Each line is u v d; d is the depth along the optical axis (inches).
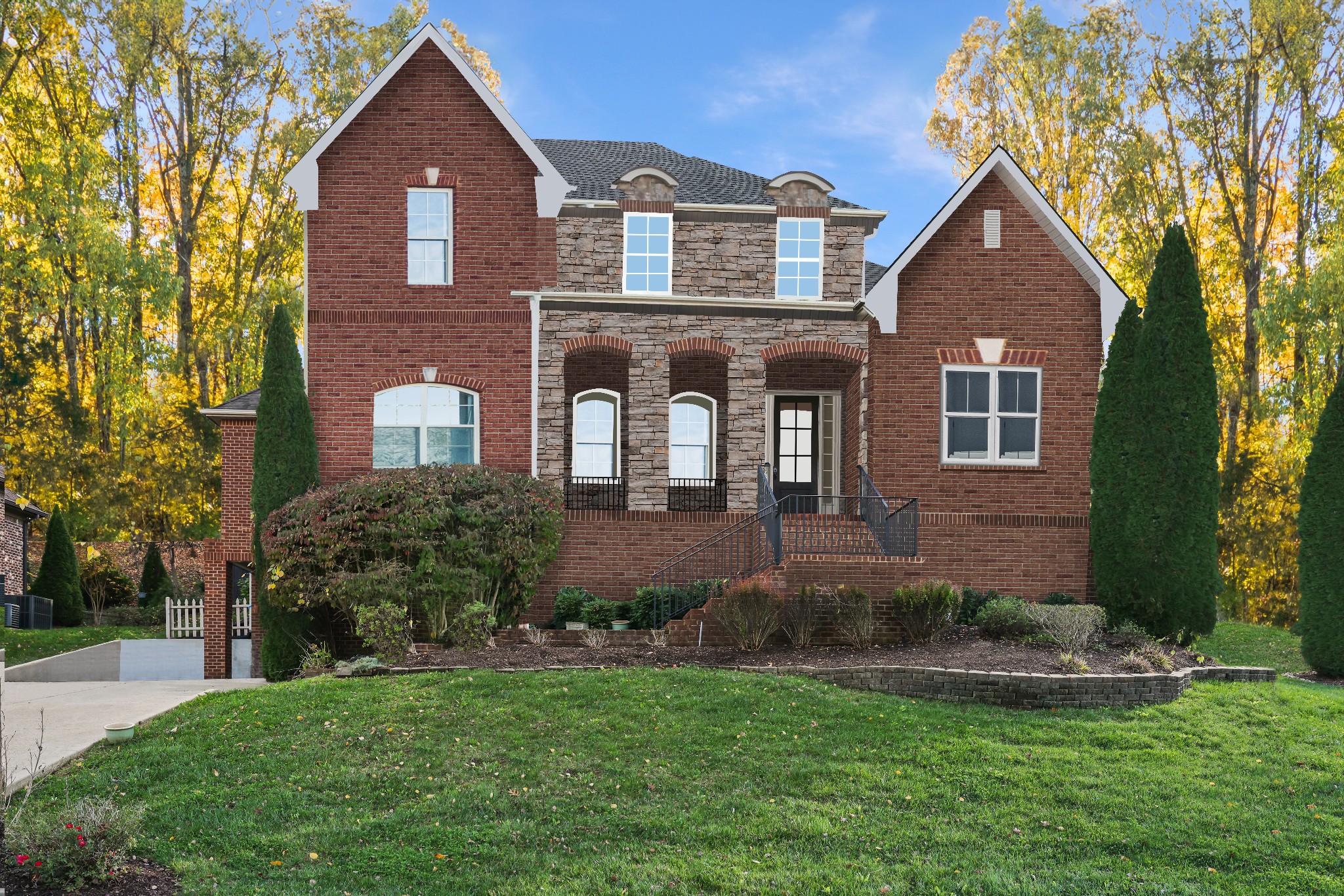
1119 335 732.0
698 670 563.2
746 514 801.6
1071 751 470.3
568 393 922.1
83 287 1423.5
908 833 380.8
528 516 710.5
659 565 794.2
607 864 350.0
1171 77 1353.3
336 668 607.8
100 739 464.8
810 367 931.3
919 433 797.2
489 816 385.4
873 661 590.9
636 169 869.8
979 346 802.8
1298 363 1229.1
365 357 781.3
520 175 797.9
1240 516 1194.0
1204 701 560.1
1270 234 1327.5
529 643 661.9
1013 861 363.3
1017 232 808.9
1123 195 1315.2
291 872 336.2
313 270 781.3
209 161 1692.9
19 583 1359.5
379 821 376.8
